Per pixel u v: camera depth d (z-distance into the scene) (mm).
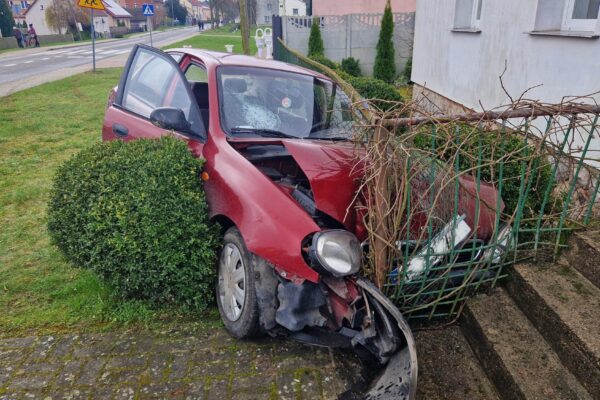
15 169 6629
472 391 2754
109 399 2684
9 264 4086
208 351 3088
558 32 5039
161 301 3531
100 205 3307
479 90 7070
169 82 4406
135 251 3213
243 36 13664
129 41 54469
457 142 2965
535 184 3568
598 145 4125
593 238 3111
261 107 3975
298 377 2871
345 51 16406
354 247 2736
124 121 4664
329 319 2758
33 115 10297
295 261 2746
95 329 3281
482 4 6867
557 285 2986
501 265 3203
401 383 2426
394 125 2727
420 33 9859
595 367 2416
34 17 70000
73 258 3566
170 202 3271
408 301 3092
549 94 5246
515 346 2793
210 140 3664
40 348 3074
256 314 3004
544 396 2451
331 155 3293
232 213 3121
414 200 2902
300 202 3139
